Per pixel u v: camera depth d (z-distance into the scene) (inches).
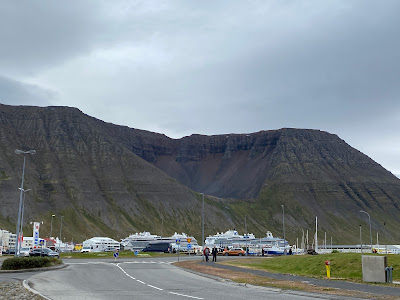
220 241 7642.7
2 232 6225.4
